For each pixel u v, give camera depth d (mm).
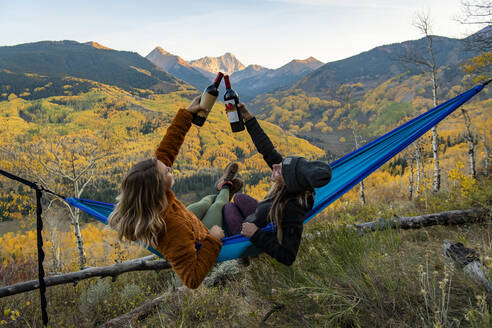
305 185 1861
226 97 2430
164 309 3508
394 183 21516
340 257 2615
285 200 1977
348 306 2084
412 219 4438
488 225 4016
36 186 2742
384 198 16625
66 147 16906
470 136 11555
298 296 2281
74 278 4598
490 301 1911
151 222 1741
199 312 2996
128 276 6340
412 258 2654
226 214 2570
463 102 2857
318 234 3125
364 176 2787
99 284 5266
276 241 1980
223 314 2863
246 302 2850
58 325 4379
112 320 3820
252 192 98250
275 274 2652
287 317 2246
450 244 2883
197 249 2016
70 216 15078
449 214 4418
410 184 15117
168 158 2240
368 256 2666
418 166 14469
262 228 2154
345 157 3316
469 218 4340
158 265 5172
